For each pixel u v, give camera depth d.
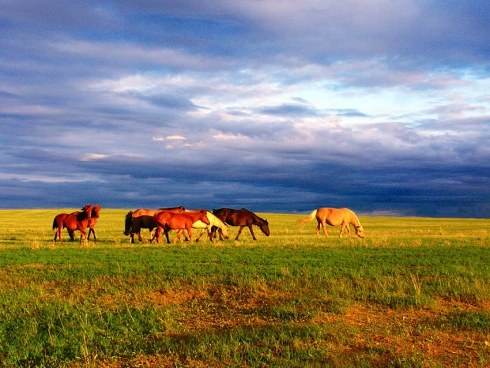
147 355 8.45
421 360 7.91
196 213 25.67
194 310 11.39
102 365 8.08
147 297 12.60
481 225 57.34
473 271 15.28
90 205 25.27
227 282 14.11
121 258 18.66
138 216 26.69
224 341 8.77
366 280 14.07
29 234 33.91
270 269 15.83
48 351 8.76
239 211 28.81
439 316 10.67
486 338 9.12
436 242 26.05
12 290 13.30
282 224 55.34
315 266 16.70
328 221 29.91
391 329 9.72
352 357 8.09
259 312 11.07
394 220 76.62
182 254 20.28
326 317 10.47
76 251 21.31
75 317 10.65
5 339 9.29
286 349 8.44
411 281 13.91
